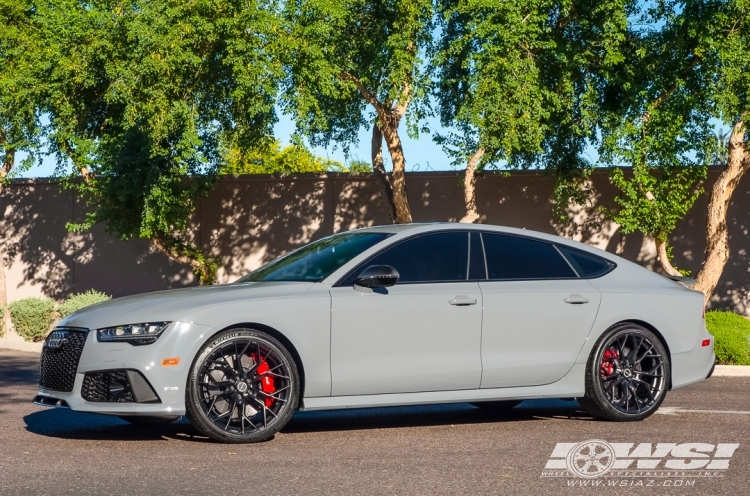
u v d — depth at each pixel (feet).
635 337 25.99
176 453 20.93
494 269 25.13
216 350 21.86
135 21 50.37
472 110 49.49
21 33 57.67
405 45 51.62
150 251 65.67
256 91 50.16
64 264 66.69
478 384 24.30
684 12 51.93
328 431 24.34
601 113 55.52
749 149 51.62
